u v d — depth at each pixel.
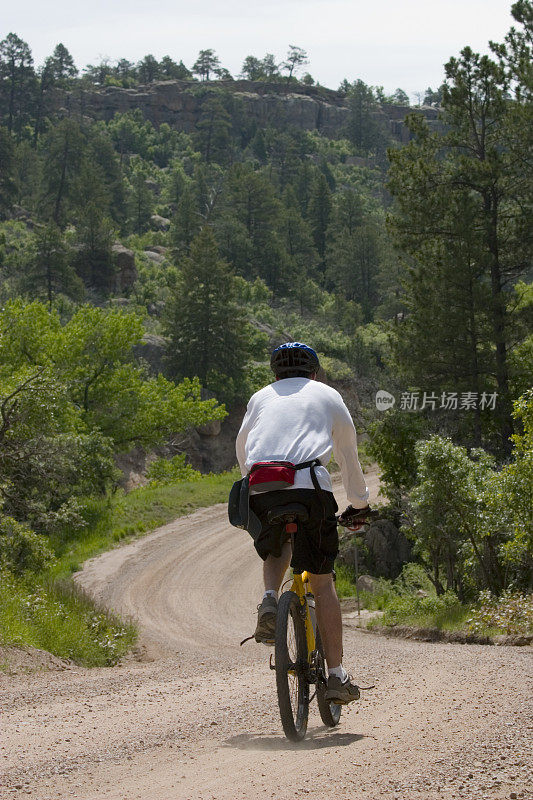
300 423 5.11
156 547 54.50
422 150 60.19
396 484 48.06
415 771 4.31
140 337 74.50
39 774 4.53
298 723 5.32
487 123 59.31
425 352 56.12
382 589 42.56
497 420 56.22
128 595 42.94
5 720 6.67
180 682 10.58
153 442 77.44
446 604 30.19
